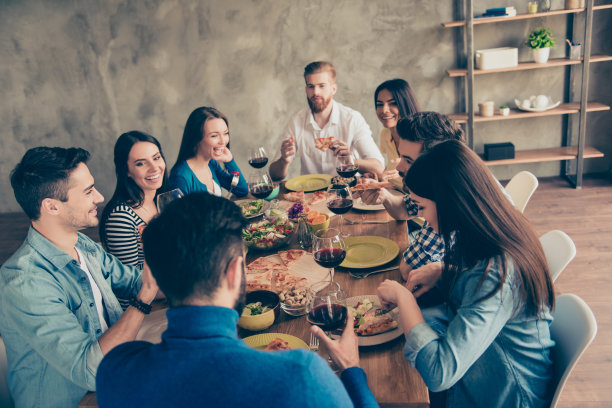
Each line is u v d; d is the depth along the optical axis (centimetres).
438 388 125
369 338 143
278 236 206
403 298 141
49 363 141
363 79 463
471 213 128
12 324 138
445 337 127
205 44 468
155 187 215
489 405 142
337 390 80
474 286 129
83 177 144
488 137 468
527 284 128
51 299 139
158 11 462
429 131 191
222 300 86
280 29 458
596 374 240
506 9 410
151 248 85
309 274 182
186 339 80
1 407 158
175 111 491
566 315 146
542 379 139
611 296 294
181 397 78
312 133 339
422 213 144
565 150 452
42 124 505
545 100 426
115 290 176
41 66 486
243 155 499
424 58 451
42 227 145
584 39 404
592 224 378
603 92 445
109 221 202
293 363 78
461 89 455
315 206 246
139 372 82
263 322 151
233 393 76
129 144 207
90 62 482
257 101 481
